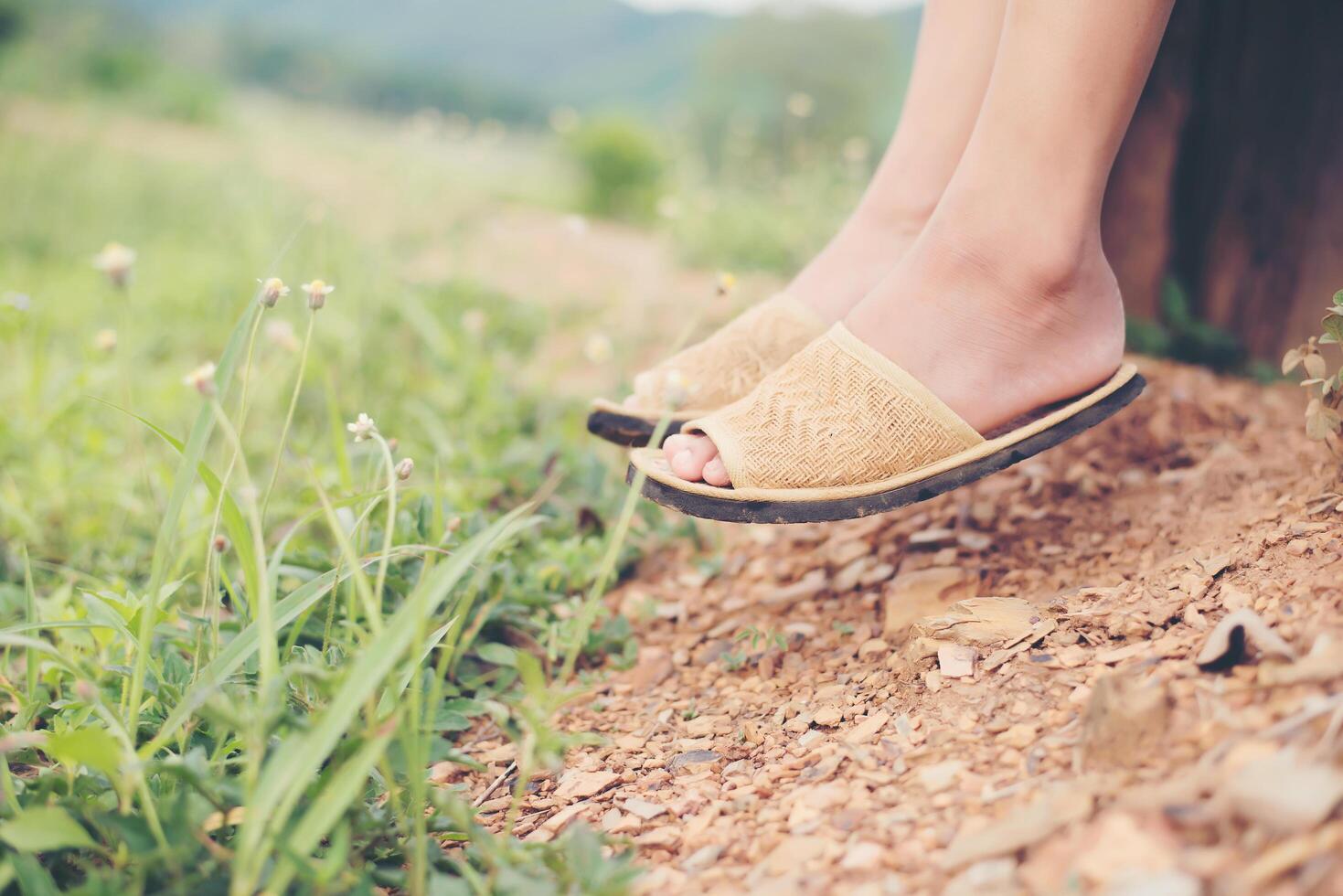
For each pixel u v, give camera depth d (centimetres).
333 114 696
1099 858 63
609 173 468
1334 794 62
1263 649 70
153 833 68
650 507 111
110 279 72
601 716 89
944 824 69
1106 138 82
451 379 140
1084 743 70
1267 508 86
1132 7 79
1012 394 85
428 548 78
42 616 92
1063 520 96
